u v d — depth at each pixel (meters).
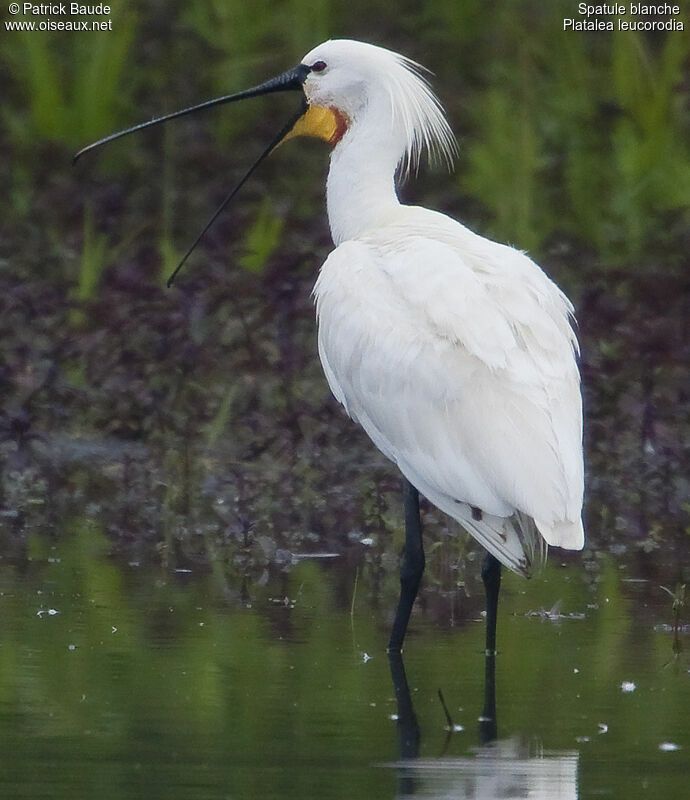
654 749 8.38
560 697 9.36
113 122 22.53
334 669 9.92
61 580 11.95
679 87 22.45
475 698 9.34
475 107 22.62
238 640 10.50
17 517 14.00
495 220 20.67
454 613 11.43
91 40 22.56
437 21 23.77
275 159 22.45
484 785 7.82
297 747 8.38
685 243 19.11
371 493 14.19
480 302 10.26
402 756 8.26
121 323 16.86
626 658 10.22
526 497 9.55
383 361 10.49
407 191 22.08
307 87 12.52
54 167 22.22
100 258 18.92
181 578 12.12
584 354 16.84
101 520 13.95
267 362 16.73
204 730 8.65
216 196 21.67
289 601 11.58
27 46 22.62
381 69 12.23
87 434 16.44
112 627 10.73
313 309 17.34
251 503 14.44
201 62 23.52
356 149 12.17
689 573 12.55
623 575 12.52
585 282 18.31
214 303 17.22
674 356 16.30
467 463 9.92
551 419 9.77
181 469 15.48
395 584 12.16
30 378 17.09
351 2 23.73
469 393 10.01
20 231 20.17
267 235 19.45
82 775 7.92
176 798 7.61
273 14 22.86
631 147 20.89
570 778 7.92
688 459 15.30
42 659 9.95
